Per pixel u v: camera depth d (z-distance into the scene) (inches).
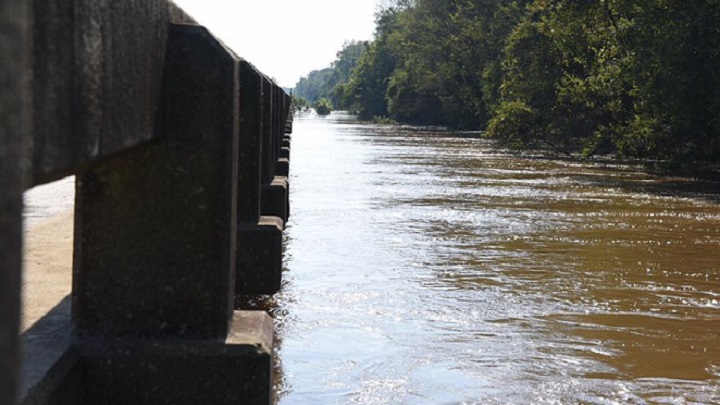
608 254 386.3
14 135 49.8
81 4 85.4
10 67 49.1
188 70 130.0
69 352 125.5
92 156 90.2
